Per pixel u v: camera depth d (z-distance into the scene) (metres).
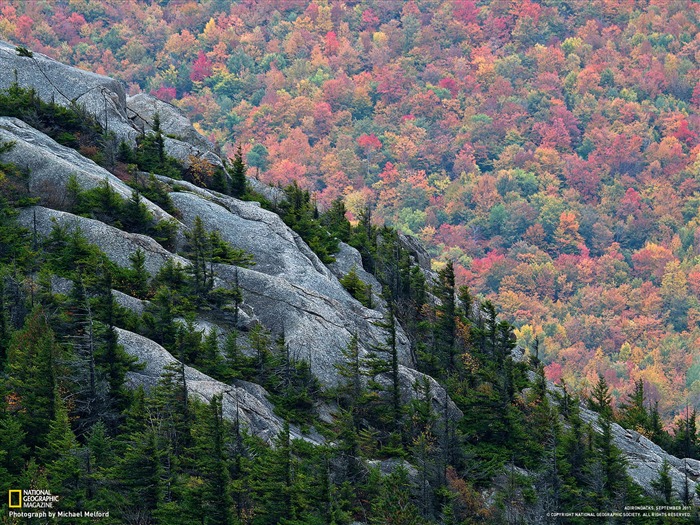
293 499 176.12
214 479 170.12
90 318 191.62
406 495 188.25
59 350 189.12
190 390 196.12
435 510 195.75
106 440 176.62
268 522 174.25
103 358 192.38
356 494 190.88
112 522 164.38
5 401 180.88
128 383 194.62
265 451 184.75
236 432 185.38
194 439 184.25
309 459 191.12
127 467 169.88
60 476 165.50
